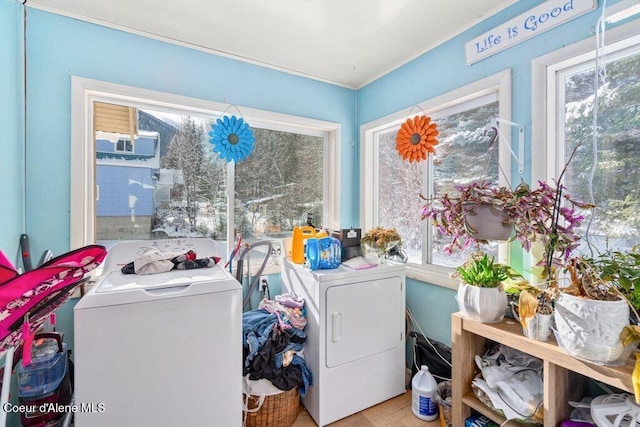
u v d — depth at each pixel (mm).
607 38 1243
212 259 1581
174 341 1164
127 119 1908
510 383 1261
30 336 804
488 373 1339
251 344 1567
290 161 2486
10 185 1430
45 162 1635
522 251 1546
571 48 1358
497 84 1654
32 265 1578
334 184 2635
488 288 1338
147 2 1599
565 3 1364
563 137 1468
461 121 1957
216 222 2176
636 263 1035
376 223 2631
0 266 793
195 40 1960
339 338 1683
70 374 1529
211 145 2156
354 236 2086
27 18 1590
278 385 1541
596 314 948
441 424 1594
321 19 1743
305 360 1745
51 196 1650
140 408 1105
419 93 2117
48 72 1636
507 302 1363
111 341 1069
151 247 1615
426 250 2180
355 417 1717
